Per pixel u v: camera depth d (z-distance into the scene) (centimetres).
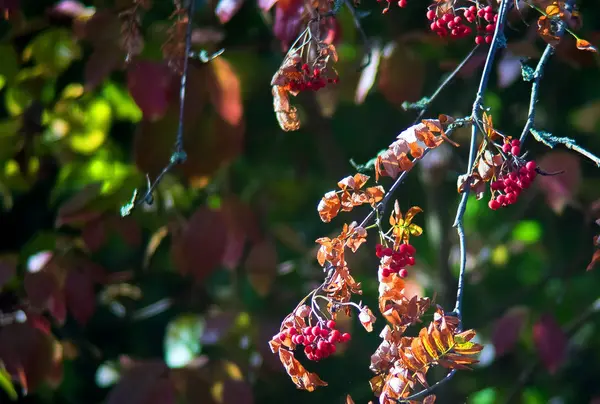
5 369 282
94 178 337
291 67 236
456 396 376
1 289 285
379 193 226
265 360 282
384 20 317
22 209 375
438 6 239
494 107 361
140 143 268
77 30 281
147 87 266
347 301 226
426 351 220
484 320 371
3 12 276
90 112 331
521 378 354
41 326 285
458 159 331
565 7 234
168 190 308
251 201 334
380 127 368
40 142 327
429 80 322
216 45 289
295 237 366
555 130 355
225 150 270
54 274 287
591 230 347
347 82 291
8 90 309
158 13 293
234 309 308
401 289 223
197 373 277
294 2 256
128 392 274
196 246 278
